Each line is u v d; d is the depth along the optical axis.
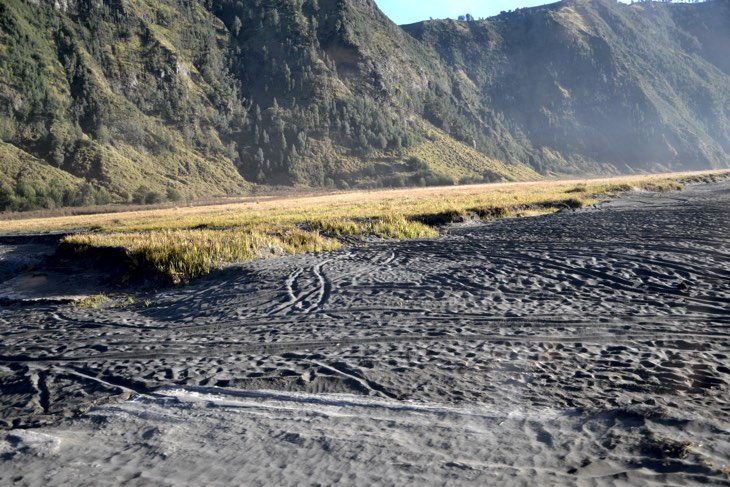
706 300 6.83
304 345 6.04
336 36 178.88
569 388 4.21
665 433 3.29
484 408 3.91
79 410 4.64
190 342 6.63
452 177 137.50
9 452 3.65
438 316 6.83
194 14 178.38
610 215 20.20
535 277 8.78
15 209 83.50
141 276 12.04
